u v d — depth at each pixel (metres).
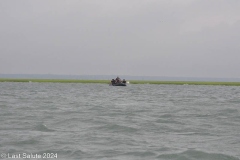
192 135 43.84
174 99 103.69
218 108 76.69
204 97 114.75
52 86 186.88
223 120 57.38
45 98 100.19
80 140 39.31
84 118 56.66
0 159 31.81
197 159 32.78
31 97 103.19
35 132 43.59
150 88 181.25
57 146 36.41
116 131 45.25
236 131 47.00
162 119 57.22
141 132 45.12
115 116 60.53
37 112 64.25
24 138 39.69
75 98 102.62
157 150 35.53
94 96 113.44
